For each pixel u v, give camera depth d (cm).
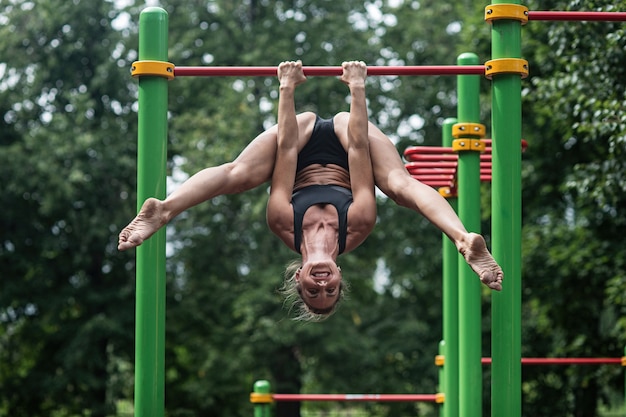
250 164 774
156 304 801
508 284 800
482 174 1182
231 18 3164
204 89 3133
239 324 3089
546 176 2362
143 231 696
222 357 2933
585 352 2386
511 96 806
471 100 1020
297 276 745
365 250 3117
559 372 2672
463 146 997
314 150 791
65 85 3097
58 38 3081
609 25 1486
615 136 1462
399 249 3109
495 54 812
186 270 3191
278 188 769
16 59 3050
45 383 2939
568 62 1691
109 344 3256
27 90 3016
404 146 3162
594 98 1511
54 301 2984
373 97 3195
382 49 3173
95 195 3005
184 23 3158
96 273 3109
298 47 3136
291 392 3145
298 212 758
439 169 1210
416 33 3073
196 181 743
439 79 3070
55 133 2880
